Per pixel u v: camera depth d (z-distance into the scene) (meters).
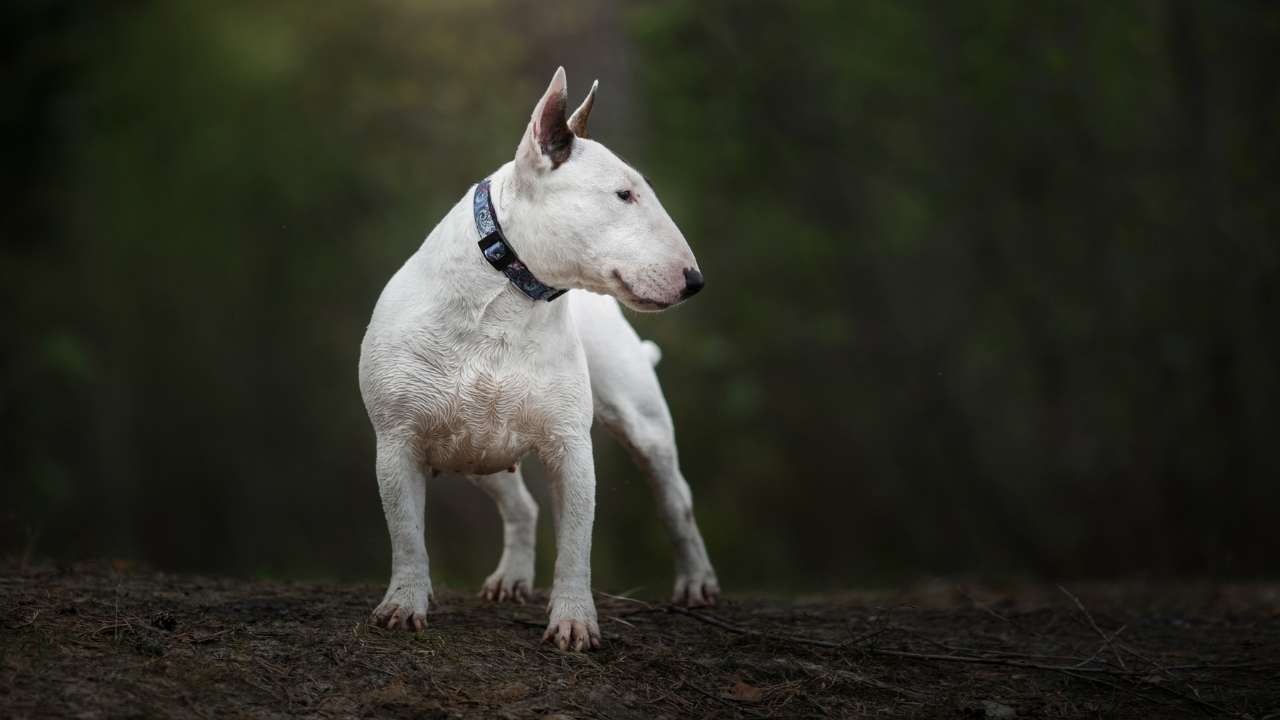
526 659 4.55
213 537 18.14
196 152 18.95
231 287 19.23
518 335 4.64
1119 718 4.62
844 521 18.78
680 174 18.20
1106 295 16.55
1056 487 16.98
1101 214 16.69
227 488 18.50
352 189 19.88
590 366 5.51
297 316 19.78
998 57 16.81
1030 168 17.09
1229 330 15.36
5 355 16.77
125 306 18.38
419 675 4.27
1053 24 16.36
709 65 18.20
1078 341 16.81
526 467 12.09
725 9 18.11
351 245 20.05
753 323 19.39
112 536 16.55
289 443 19.19
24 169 18.58
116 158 18.66
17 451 16.08
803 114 18.75
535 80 18.09
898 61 17.77
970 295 18.31
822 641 5.22
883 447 18.97
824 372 19.41
